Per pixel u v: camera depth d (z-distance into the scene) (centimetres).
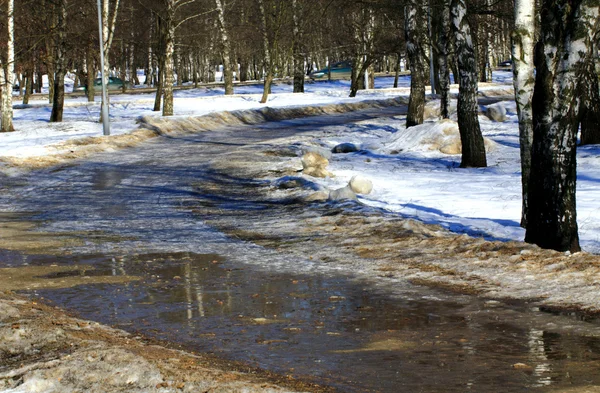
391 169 2452
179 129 4131
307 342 700
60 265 1139
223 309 848
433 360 627
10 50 3922
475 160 2416
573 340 672
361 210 1553
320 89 7694
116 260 1179
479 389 549
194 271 1083
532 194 1109
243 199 1930
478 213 1514
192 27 6594
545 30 1066
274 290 943
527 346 659
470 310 800
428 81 8050
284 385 562
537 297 839
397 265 1060
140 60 10288
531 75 1281
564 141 1072
